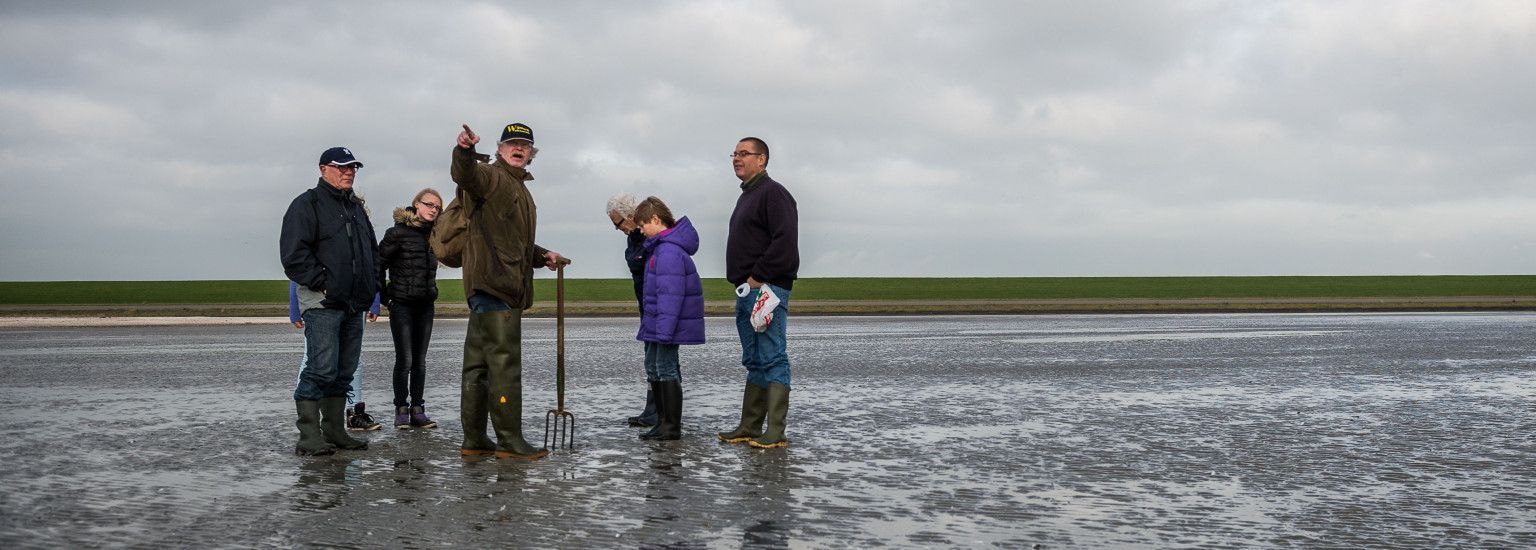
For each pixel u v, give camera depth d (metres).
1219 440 8.82
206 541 5.38
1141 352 18.70
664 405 8.91
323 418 8.35
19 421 9.87
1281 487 6.90
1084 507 6.29
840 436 9.03
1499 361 16.78
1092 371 15.04
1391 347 19.97
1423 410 10.80
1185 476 7.25
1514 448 8.45
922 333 24.80
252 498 6.43
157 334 25.41
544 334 24.55
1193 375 14.44
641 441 8.78
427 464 7.66
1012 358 17.36
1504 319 31.97
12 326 29.67
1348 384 13.33
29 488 6.71
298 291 8.23
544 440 8.61
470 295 7.95
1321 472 7.42
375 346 20.73
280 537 5.46
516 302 7.99
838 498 6.50
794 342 21.50
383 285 9.64
